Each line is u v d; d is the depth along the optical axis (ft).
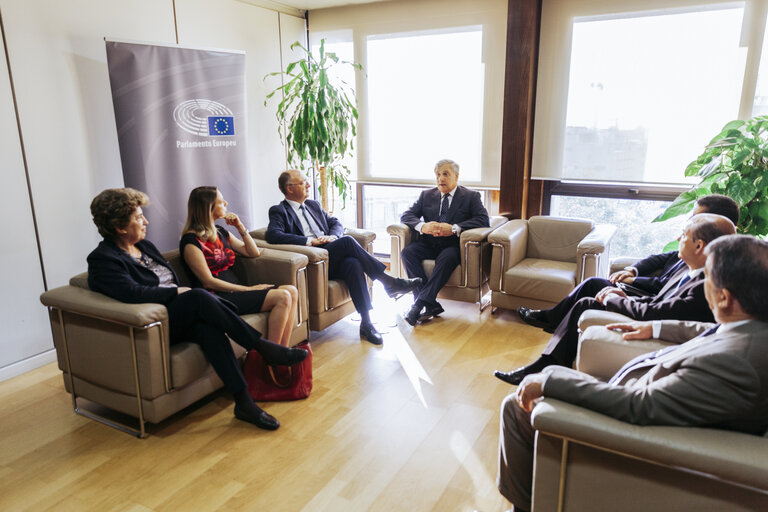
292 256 10.72
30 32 10.25
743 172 10.61
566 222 13.94
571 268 13.06
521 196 15.05
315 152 15.28
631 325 6.98
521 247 13.93
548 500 5.18
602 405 4.66
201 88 12.87
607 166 14.26
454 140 16.20
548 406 4.84
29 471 7.63
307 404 9.46
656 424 4.47
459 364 11.00
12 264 10.39
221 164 13.66
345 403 9.48
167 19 13.02
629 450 4.40
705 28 12.56
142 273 8.80
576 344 9.19
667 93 13.23
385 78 16.79
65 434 8.59
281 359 9.07
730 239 4.44
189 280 10.28
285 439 8.39
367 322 12.22
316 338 12.46
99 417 9.11
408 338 12.41
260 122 16.33
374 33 16.58
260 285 10.34
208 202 10.17
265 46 16.14
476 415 9.05
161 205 12.41
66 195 11.16
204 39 14.10
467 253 13.39
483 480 7.36
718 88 12.69
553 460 5.03
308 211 13.24
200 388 8.88
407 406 9.36
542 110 14.71
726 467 4.04
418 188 17.63
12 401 9.66
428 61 16.05
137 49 11.46
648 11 13.01
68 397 9.83
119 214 8.40
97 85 11.53
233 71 13.53
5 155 10.07
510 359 11.19
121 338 8.05
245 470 7.61
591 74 13.93
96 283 8.34
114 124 11.91
